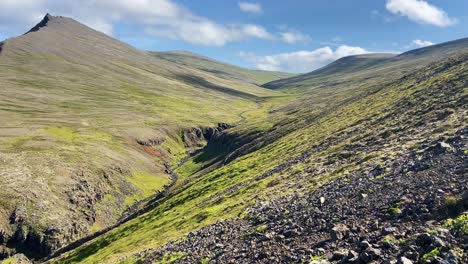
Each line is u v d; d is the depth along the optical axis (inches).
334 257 737.0
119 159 5275.6
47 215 3309.5
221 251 1141.7
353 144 2000.5
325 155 2098.9
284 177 2018.9
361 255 672.4
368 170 1301.7
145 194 4665.4
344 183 1270.9
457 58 3533.5
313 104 7519.7
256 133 5738.2
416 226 726.5
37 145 5068.9
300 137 3358.8
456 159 979.3
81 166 4443.9
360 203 990.4
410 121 1937.7
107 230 3341.5
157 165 5890.8
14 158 4256.9
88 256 2620.6
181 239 1608.0
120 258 1915.6
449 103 1871.3
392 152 1427.2
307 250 837.8
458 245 601.0
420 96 2514.8
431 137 1396.4
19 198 3351.4
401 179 1023.0
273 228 1128.2
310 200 1248.8
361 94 4913.9
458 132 1248.2
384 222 808.3
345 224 882.1
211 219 1807.3
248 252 1011.9
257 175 2554.1
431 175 944.9
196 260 1186.0
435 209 753.6
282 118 6550.2
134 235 2509.8
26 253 3026.6
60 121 7253.9
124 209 4180.6
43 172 3976.4
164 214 2780.5
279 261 859.4
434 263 572.4
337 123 3196.4
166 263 1333.7
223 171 3344.0
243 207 1713.8
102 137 6368.1
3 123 6387.8
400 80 4232.3
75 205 3671.3
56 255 3006.9
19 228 3097.9
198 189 3065.9
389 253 657.6
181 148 7613.2
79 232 3405.5
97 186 4188.0
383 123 2258.9
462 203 722.8
